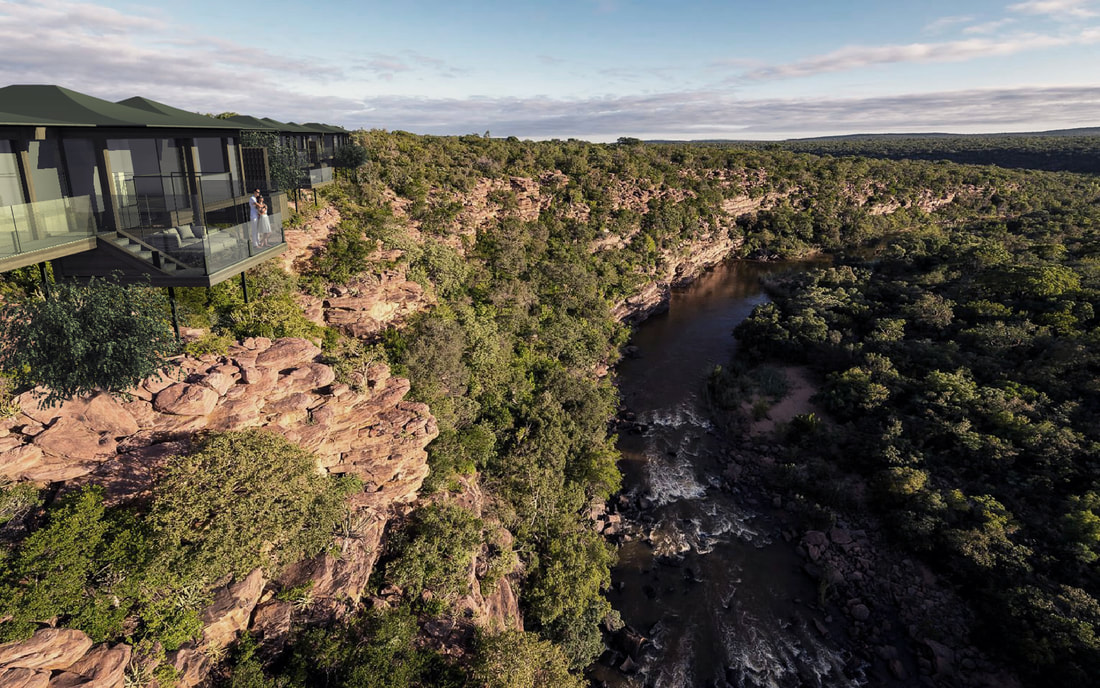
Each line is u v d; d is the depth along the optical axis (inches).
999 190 5083.7
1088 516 1127.6
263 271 1101.7
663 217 3432.6
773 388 1939.0
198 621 613.6
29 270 749.3
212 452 640.4
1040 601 1008.2
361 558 824.9
